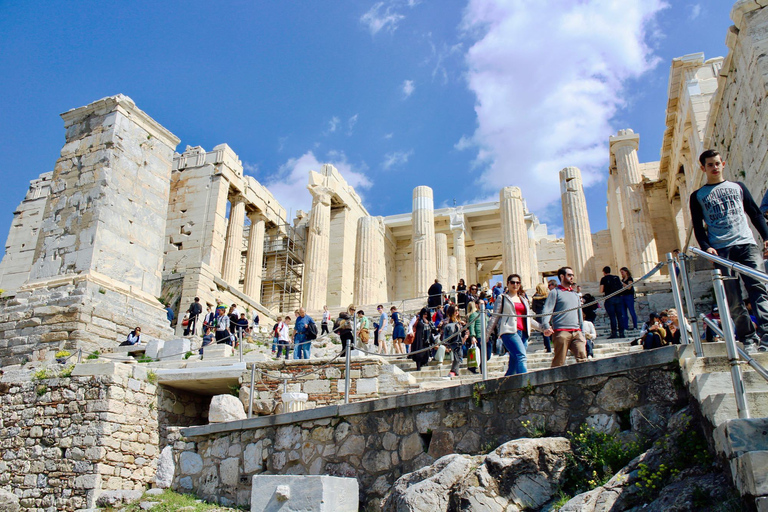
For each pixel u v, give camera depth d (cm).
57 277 2048
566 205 3103
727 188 740
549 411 753
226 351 1722
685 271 690
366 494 855
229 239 3450
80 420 1349
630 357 707
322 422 951
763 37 1504
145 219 2302
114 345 1956
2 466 1362
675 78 2434
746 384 600
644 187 3194
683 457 586
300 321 1652
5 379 1477
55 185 2252
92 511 1130
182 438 1108
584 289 2352
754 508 456
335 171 3841
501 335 904
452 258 4022
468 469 693
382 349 1889
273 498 767
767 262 759
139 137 2355
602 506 577
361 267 3622
